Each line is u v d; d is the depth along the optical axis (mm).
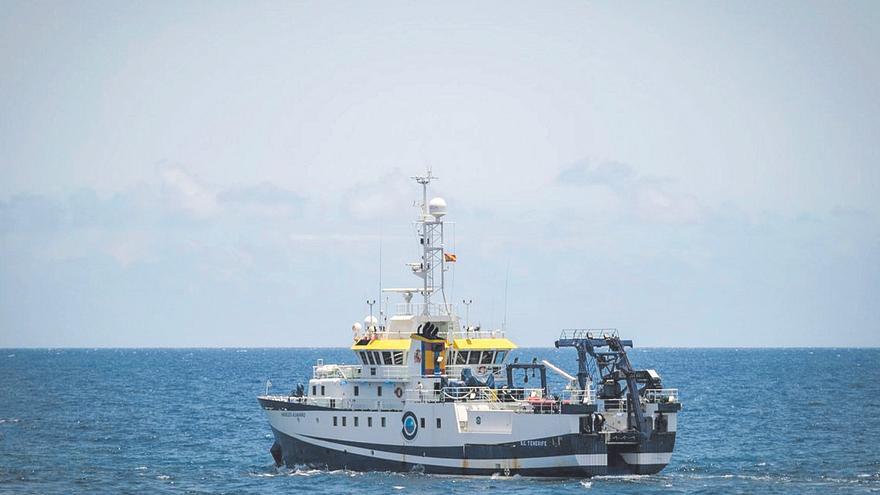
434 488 74438
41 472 92562
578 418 74812
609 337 79875
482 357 84812
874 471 89062
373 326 86000
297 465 87438
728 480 82000
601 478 76000
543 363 82875
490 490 73188
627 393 78188
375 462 82438
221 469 94375
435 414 79500
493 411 77562
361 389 84750
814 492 76500
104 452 108188
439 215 85000
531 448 76188
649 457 77500
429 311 84625
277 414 88438
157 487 83125
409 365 82438
